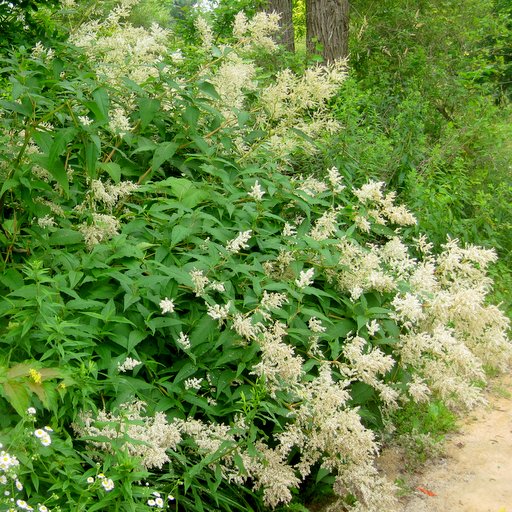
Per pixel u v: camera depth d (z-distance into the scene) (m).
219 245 4.17
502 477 4.71
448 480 4.68
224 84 5.24
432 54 13.41
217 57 5.55
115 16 5.81
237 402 3.71
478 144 9.61
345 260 4.63
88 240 4.12
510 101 15.67
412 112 7.73
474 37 13.63
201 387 3.90
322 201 4.83
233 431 3.53
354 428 3.82
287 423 3.91
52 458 2.96
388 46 13.54
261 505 3.96
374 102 9.72
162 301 3.70
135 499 3.06
